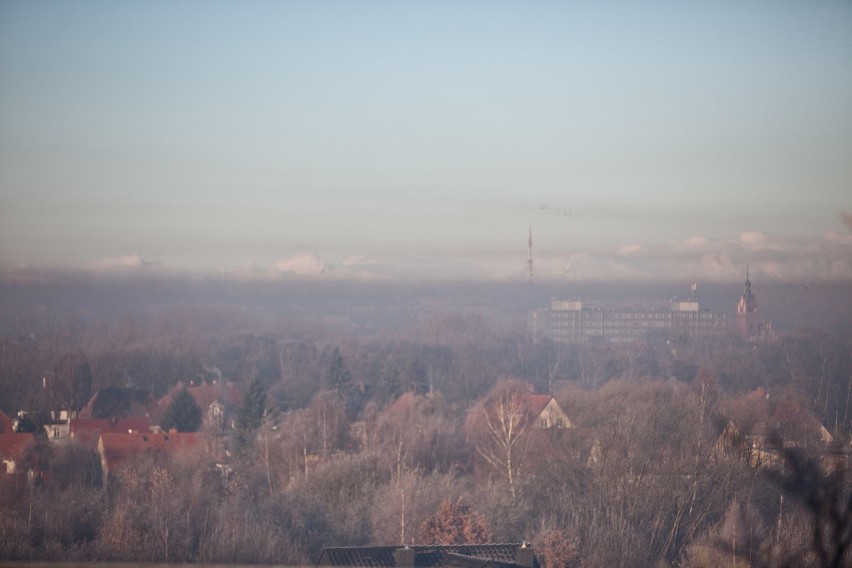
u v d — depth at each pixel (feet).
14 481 175.11
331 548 116.78
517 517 161.38
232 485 193.36
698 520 152.05
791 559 48.11
